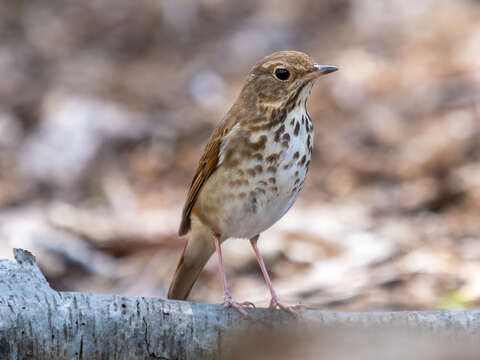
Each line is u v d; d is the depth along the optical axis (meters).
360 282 10.63
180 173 15.50
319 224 12.55
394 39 18.88
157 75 19.12
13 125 17.22
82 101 17.83
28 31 21.72
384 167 14.50
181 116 17.25
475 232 12.04
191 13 21.22
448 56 17.58
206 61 19.36
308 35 19.78
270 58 7.51
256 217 7.57
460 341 6.32
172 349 6.35
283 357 6.45
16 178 15.53
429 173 14.08
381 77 17.34
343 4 20.84
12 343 6.07
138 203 14.46
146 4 21.94
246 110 7.50
